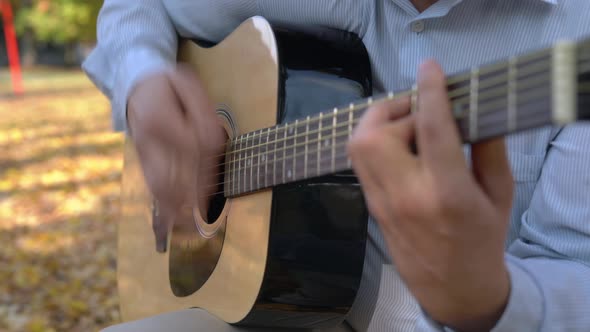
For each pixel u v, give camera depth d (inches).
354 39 62.9
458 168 33.2
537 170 53.2
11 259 211.0
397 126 34.4
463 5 55.5
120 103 70.9
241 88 66.7
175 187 65.5
